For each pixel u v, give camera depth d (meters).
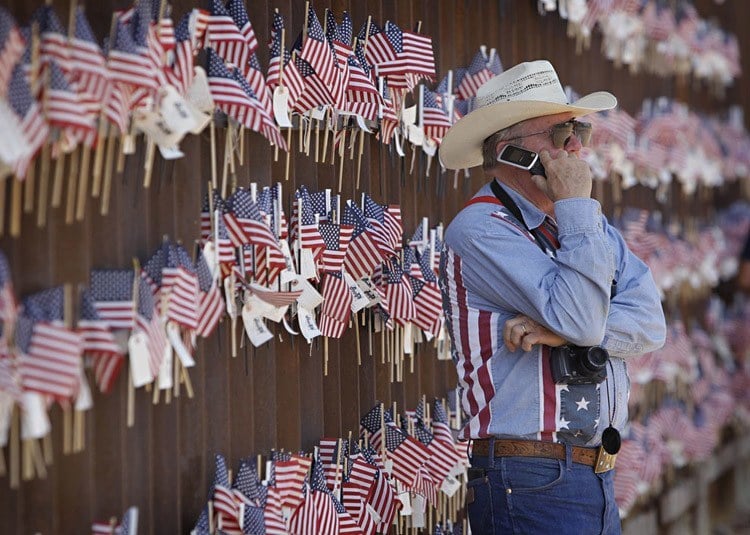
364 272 7.63
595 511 6.47
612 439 6.47
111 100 5.34
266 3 6.93
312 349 7.54
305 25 7.02
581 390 6.43
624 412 6.70
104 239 5.64
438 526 8.91
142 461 5.95
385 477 7.97
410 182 8.77
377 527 7.84
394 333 8.42
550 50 11.26
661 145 13.73
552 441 6.42
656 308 6.82
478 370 6.60
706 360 15.29
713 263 15.80
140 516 5.93
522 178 6.76
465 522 9.41
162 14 5.73
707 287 16.27
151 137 5.75
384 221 7.98
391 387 8.45
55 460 5.39
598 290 6.19
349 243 7.59
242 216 6.34
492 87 7.24
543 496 6.39
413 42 8.07
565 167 6.40
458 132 7.07
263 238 6.36
